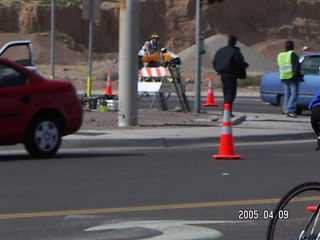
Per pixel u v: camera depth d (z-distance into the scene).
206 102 56.97
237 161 28.45
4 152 30.95
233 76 40.94
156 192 21.81
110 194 21.39
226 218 18.52
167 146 33.25
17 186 22.55
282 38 149.75
